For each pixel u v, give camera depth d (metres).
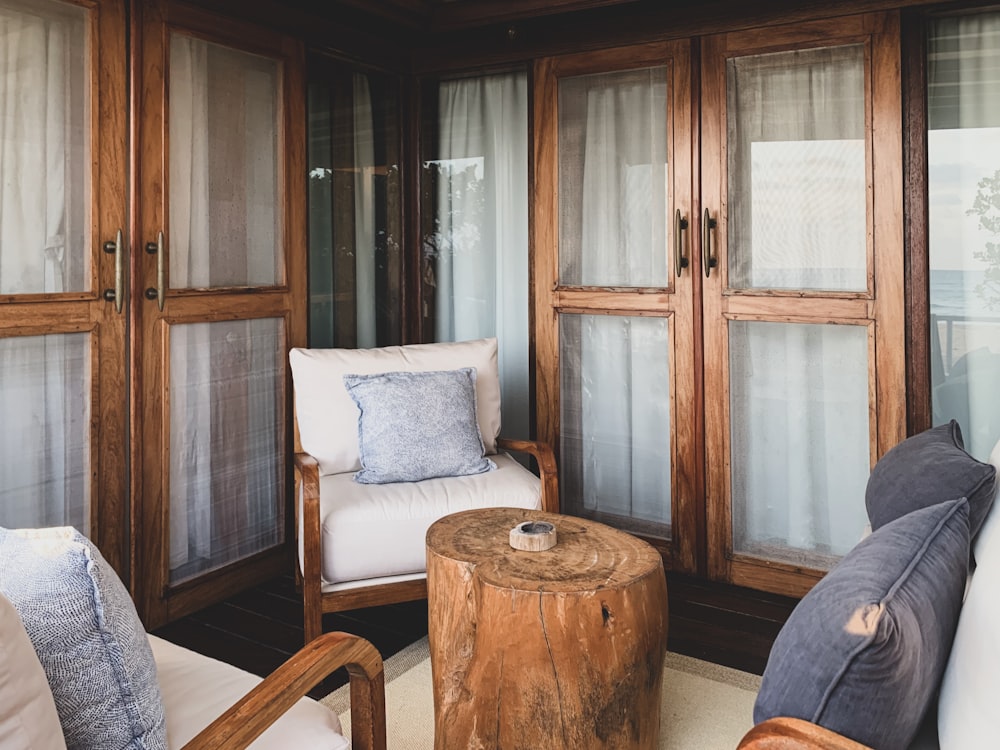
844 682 0.99
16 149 2.36
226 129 2.99
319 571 2.40
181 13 2.79
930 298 2.85
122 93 2.63
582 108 3.48
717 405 3.23
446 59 3.80
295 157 3.28
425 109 3.90
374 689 1.35
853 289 2.96
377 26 3.54
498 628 1.79
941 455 1.71
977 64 2.76
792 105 3.04
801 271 3.05
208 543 2.96
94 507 2.59
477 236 3.82
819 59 2.98
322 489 2.64
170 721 1.25
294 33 3.26
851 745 0.94
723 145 3.16
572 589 1.76
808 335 3.06
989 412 2.78
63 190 2.48
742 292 3.14
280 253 3.24
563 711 1.77
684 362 3.29
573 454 3.61
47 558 0.98
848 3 2.90
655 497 3.43
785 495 3.13
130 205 2.65
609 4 3.22
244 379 3.10
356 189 3.63
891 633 0.99
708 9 3.15
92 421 2.57
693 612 2.95
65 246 2.49
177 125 2.80
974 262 2.79
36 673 0.87
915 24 2.82
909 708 1.04
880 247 2.89
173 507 2.83
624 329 3.46
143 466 2.71
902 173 2.86
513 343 3.77
